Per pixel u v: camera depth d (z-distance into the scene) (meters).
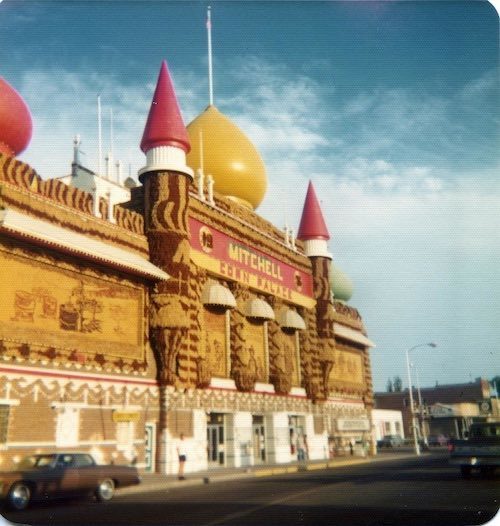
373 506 15.43
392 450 67.88
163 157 33.41
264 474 31.95
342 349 57.72
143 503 17.80
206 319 35.78
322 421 48.25
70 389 25.91
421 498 17.09
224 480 27.86
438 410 88.06
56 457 18.02
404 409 95.69
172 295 31.50
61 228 26.59
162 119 34.03
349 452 54.09
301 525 12.55
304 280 48.50
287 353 44.50
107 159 41.44
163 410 30.80
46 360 24.92
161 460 30.05
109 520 14.23
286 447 42.03
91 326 27.55
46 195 26.27
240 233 39.72
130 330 30.00
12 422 23.17
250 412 38.41
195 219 35.12
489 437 23.67
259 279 41.22
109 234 29.58
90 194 29.08
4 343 23.16
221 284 37.81
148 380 30.58
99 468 18.61
